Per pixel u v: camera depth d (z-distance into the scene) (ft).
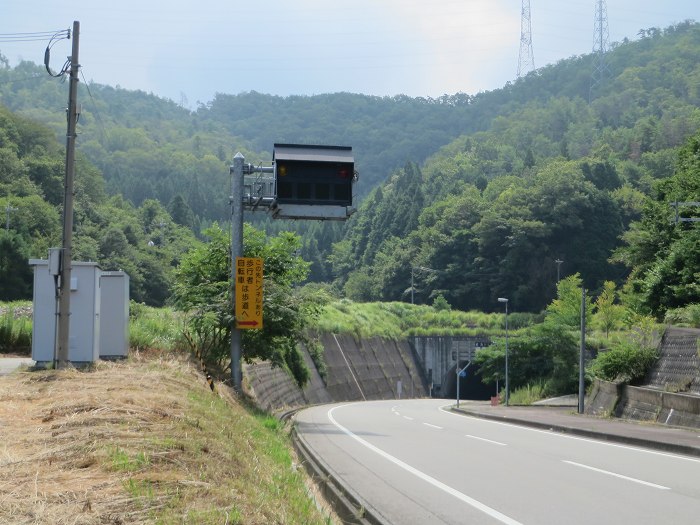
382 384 262.47
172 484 22.00
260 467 31.50
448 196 516.73
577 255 398.01
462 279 412.57
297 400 164.14
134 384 46.21
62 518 18.28
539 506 31.83
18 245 243.40
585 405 128.26
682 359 99.09
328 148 79.30
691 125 636.48
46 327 66.64
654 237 168.76
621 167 550.77
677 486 37.17
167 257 357.20
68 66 63.05
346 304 305.53
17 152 400.67
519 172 606.96
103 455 24.62
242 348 89.30
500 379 228.84
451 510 31.14
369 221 563.89
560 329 222.69
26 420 32.78
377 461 47.96
